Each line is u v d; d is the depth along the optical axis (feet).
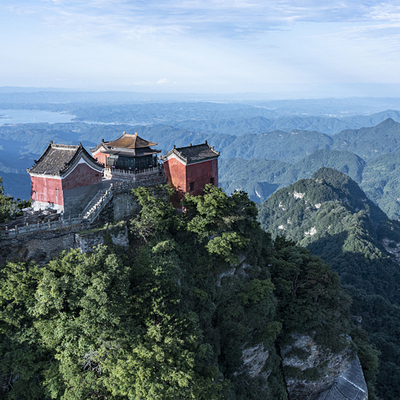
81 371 119.75
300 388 216.13
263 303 185.57
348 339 234.99
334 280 231.50
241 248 194.80
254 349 184.34
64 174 156.76
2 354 119.34
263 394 186.60
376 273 620.90
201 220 178.29
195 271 173.88
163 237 166.20
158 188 183.62
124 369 114.73
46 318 123.03
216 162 212.43
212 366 138.82
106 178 209.67
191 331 139.85
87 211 164.45
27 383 118.42
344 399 214.69
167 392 114.42
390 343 367.66
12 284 122.11
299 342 211.00
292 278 225.15
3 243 130.31
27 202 186.60
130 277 140.87
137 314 133.08
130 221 164.14
